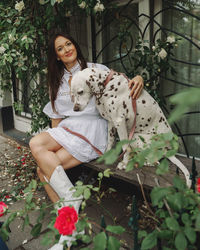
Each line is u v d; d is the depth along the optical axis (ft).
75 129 7.15
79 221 3.97
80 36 10.94
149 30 8.93
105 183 9.46
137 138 6.45
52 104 7.82
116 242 3.47
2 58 8.91
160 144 3.59
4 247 5.78
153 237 3.60
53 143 7.01
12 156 12.42
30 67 10.61
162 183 5.92
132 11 9.36
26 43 8.51
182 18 8.43
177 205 3.43
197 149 9.05
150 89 8.78
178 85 9.00
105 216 7.60
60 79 7.57
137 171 6.56
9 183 9.95
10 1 9.92
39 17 9.48
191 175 5.21
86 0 8.41
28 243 6.70
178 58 8.82
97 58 10.78
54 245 5.91
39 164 6.77
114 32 10.13
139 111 6.25
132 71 9.07
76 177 9.46
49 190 6.81
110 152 3.34
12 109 15.90
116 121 6.36
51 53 7.42
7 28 9.41
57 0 7.93
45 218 7.58
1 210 4.52
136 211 4.19
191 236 3.34
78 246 6.23
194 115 8.82
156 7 8.70
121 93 6.29
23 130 15.55
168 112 9.31
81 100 6.28
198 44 8.30
